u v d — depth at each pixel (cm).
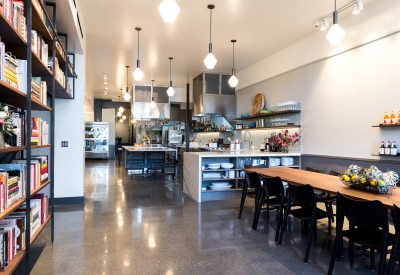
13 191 182
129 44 564
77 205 452
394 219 202
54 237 306
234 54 630
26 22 197
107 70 784
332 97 473
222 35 515
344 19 445
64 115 456
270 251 276
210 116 859
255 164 541
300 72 553
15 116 192
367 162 407
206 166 525
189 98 1031
